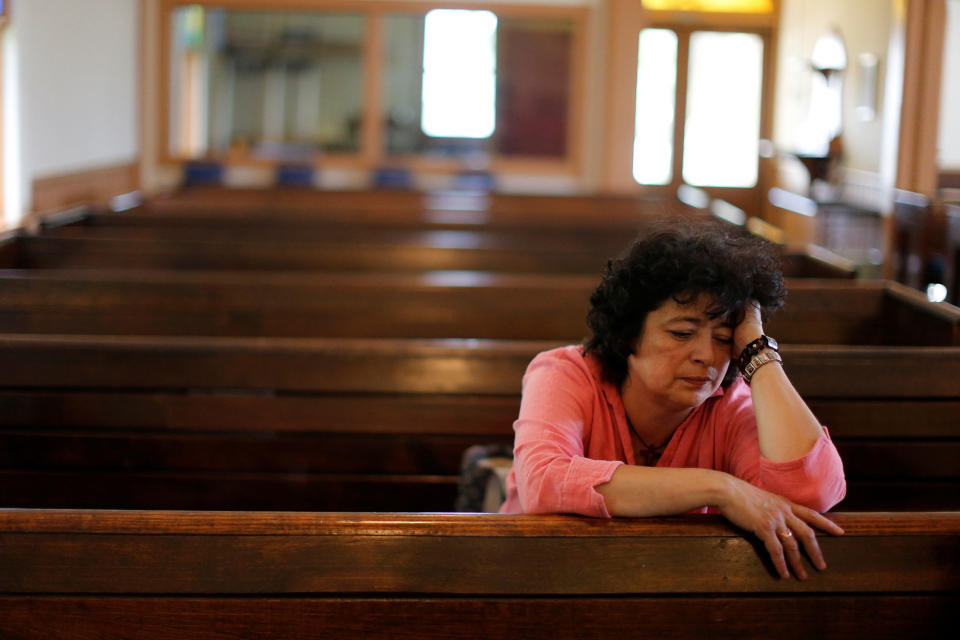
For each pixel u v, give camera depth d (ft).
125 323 11.85
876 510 7.79
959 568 4.87
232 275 12.97
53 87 23.41
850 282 12.30
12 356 8.13
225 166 32.83
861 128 28.40
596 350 5.64
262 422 8.21
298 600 4.76
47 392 8.16
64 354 8.14
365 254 15.67
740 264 5.12
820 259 14.75
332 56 32.99
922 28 24.70
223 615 4.76
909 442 7.75
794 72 33.83
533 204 25.95
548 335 12.00
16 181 21.22
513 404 8.30
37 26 22.16
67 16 24.31
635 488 4.80
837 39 30.07
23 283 11.75
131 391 8.21
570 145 33.63
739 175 36.94
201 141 33.12
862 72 28.32
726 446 5.62
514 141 33.55
